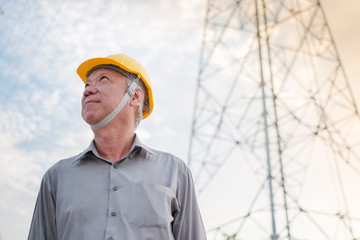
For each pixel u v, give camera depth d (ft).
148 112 10.03
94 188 8.10
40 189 8.68
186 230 8.73
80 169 8.43
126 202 7.93
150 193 8.14
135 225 7.72
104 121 8.68
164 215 8.01
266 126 45.34
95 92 8.97
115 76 9.18
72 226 7.72
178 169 8.97
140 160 8.70
